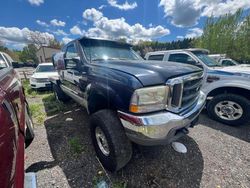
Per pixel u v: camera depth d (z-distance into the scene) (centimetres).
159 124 177
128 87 184
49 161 238
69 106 484
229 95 359
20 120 153
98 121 210
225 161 247
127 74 198
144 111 180
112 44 350
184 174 219
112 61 282
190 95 229
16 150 111
